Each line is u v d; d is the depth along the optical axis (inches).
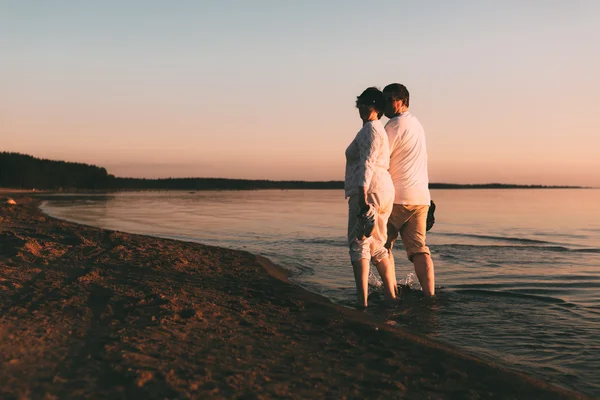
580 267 244.5
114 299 132.6
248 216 684.1
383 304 161.8
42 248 215.0
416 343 110.8
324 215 730.2
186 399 74.8
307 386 84.1
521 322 141.9
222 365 90.4
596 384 95.7
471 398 84.0
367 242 158.9
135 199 1509.6
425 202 167.5
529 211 978.7
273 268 223.8
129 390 76.8
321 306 142.2
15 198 1144.2
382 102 160.7
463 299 170.7
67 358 88.7
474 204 1408.7
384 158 156.2
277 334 113.0
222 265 212.2
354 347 106.7
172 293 144.7
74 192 2687.0
